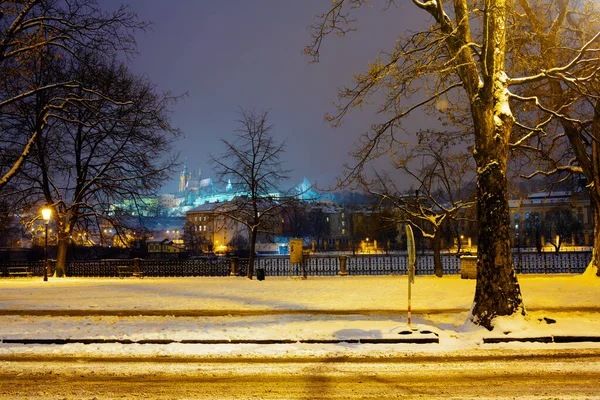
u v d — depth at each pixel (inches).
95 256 2022.6
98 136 1331.2
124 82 1223.5
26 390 311.0
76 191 1374.3
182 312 575.2
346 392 303.7
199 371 358.0
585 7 678.5
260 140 1250.6
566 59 784.3
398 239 3265.3
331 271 1486.2
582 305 580.7
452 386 314.8
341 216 4352.9
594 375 340.2
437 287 786.2
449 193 1162.0
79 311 579.5
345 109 647.8
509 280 483.5
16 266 1466.5
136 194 1359.5
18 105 984.9
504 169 498.3
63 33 781.9
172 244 3280.0
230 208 1323.8
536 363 375.2
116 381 332.2
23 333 471.8
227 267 1435.8
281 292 747.4
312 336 453.4
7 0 729.0
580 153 927.7
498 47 508.1
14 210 1288.1
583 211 3302.2
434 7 537.6
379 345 434.9
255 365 374.3
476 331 471.2
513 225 3499.0
